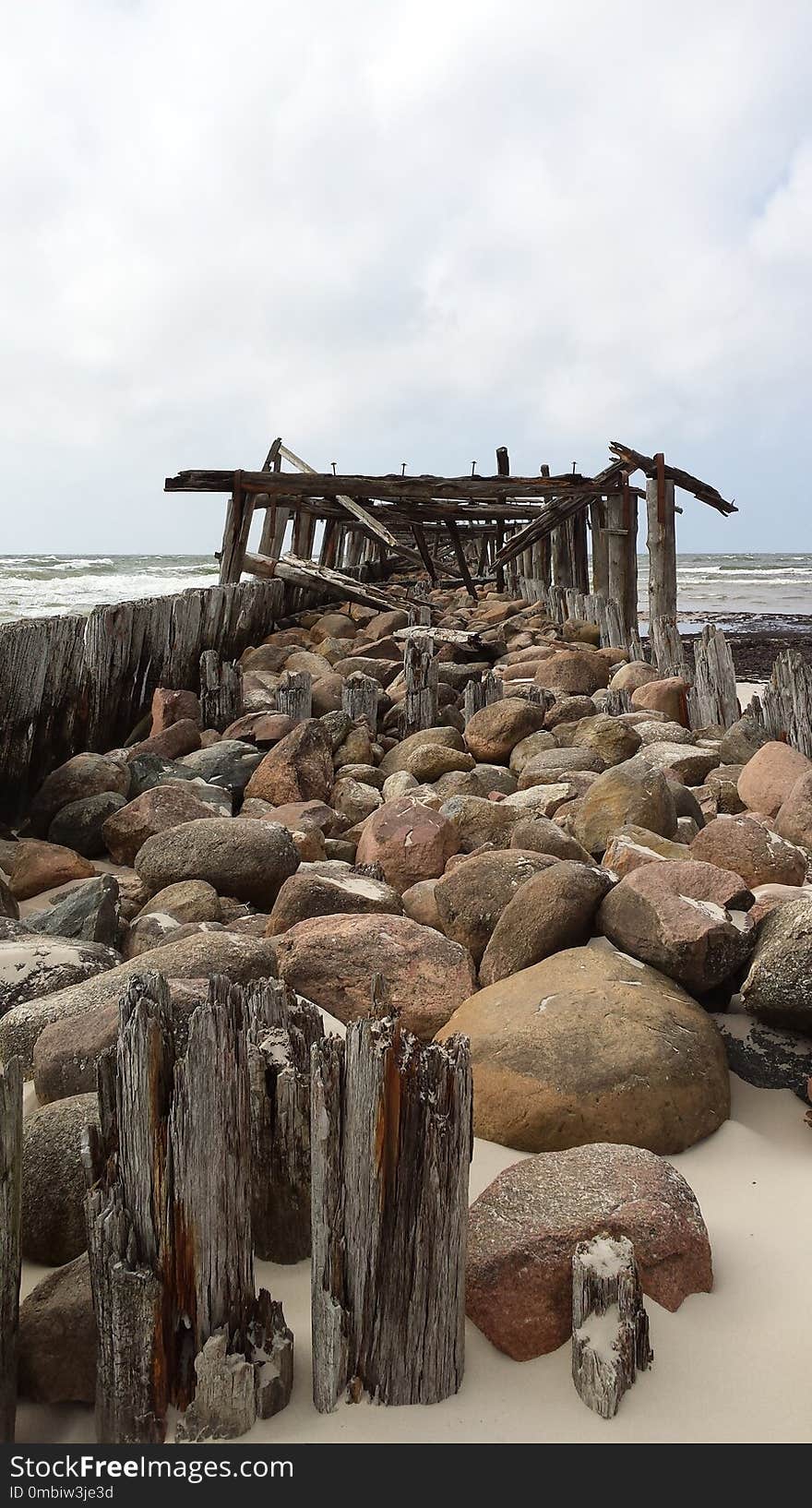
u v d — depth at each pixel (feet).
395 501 50.24
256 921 15.14
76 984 12.25
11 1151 6.68
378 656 39.60
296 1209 8.33
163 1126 6.62
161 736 26.55
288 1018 8.82
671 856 16.03
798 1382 7.05
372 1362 6.92
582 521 60.13
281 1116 8.20
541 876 12.94
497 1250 7.56
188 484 46.68
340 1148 6.81
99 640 26.32
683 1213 7.99
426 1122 6.71
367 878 16.06
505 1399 6.98
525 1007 10.88
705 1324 7.56
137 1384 6.63
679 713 30.22
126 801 22.30
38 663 23.32
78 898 15.21
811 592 130.72
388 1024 6.91
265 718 27.32
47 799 21.91
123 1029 6.61
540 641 42.57
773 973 10.75
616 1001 10.68
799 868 15.24
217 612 36.32
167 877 16.65
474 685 29.91
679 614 90.48
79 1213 8.14
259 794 22.76
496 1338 7.34
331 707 31.32
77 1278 7.48
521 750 25.44
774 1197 9.17
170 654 31.35
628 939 11.96
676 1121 9.76
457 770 23.53
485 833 18.42
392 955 12.33
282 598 47.52
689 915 11.61
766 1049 11.12
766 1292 7.93
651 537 44.47
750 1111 10.52
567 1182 8.16
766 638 65.21
